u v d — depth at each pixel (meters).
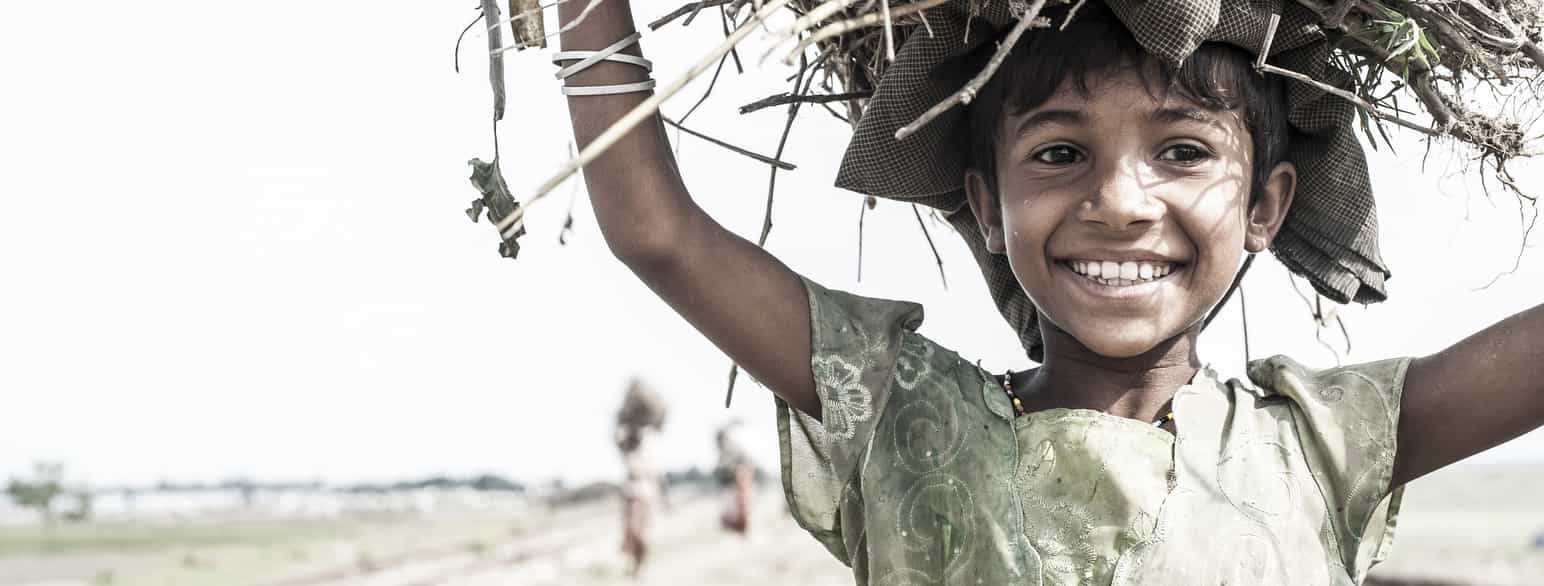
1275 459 2.01
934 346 2.16
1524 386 1.99
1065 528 1.98
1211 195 1.96
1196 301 1.98
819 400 2.12
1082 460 2.00
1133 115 1.94
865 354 2.10
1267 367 2.12
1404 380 2.05
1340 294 2.22
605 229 2.01
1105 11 1.97
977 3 1.96
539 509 43.62
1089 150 1.97
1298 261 2.25
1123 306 1.96
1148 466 1.99
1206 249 1.96
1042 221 1.98
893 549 2.04
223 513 43.28
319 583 12.19
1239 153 2.00
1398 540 11.33
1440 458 2.05
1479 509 16.50
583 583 11.88
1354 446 2.02
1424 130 1.96
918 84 2.09
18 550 18.19
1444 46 1.98
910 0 2.04
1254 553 1.94
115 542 20.66
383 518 35.78
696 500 38.00
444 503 52.47
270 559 15.37
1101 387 2.11
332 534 24.02
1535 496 18.95
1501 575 7.88
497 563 14.65
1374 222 2.19
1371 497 2.02
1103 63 1.94
